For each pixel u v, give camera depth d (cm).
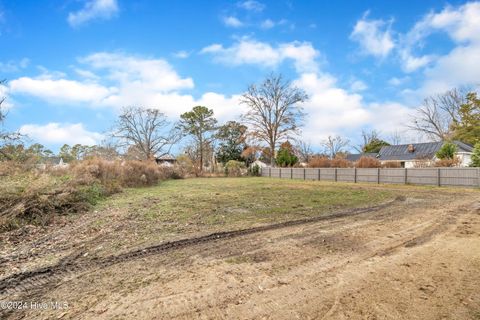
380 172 1884
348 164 2488
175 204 895
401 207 793
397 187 1530
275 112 3488
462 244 418
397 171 1788
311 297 257
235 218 649
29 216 634
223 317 224
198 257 376
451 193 1183
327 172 2277
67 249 428
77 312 235
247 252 394
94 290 278
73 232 544
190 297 259
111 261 367
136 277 310
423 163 2009
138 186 1617
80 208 782
